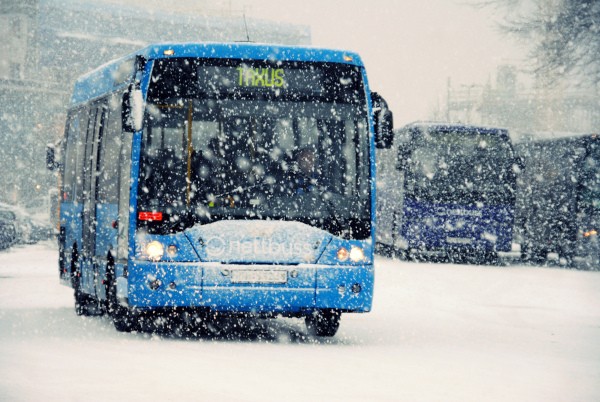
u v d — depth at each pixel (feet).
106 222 59.57
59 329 57.82
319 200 53.93
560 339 59.67
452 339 57.88
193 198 53.36
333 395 33.09
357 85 56.03
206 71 55.06
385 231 150.10
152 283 52.49
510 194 137.18
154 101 54.34
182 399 31.04
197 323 65.16
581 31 169.27
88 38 347.15
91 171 65.82
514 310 80.02
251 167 53.93
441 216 136.67
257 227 53.06
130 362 40.75
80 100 73.51
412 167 137.18
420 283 102.78
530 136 157.79
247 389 33.81
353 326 65.10
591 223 142.20
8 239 168.66
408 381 37.63
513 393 35.29
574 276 118.93
